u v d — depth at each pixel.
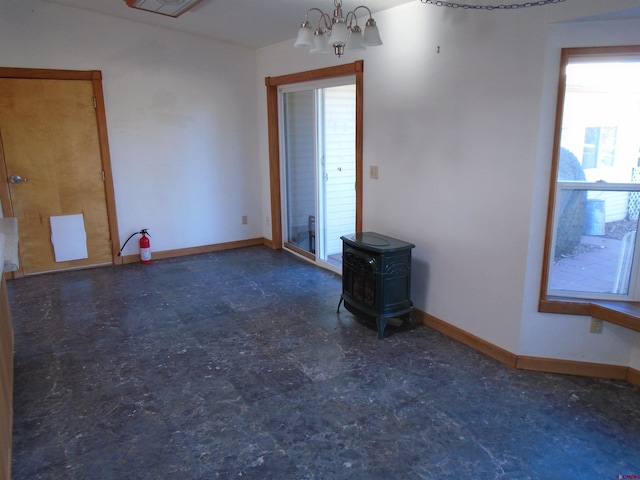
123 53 4.68
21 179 4.44
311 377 2.71
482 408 2.39
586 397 2.48
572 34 2.36
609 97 2.49
